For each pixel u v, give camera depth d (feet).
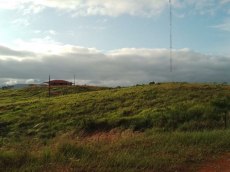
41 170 15.94
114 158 17.78
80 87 157.79
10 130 55.72
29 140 31.30
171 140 24.23
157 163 17.03
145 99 74.43
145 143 24.36
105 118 56.24
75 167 16.40
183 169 16.70
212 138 24.31
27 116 67.87
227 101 61.05
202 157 19.10
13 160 17.54
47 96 132.26
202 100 65.46
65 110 70.64
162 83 107.45
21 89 160.97
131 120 51.96
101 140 27.89
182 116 47.11
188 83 98.63
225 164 17.85
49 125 58.39
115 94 86.84
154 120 48.42
